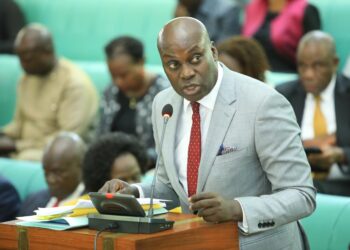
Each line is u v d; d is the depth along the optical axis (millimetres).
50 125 9219
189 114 4379
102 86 9586
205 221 4027
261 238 4223
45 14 11086
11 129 9406
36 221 4148
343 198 5570
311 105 7250
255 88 4250
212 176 4219
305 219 5527
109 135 5961
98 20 10578
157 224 3848
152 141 8195
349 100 7125
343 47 8891
